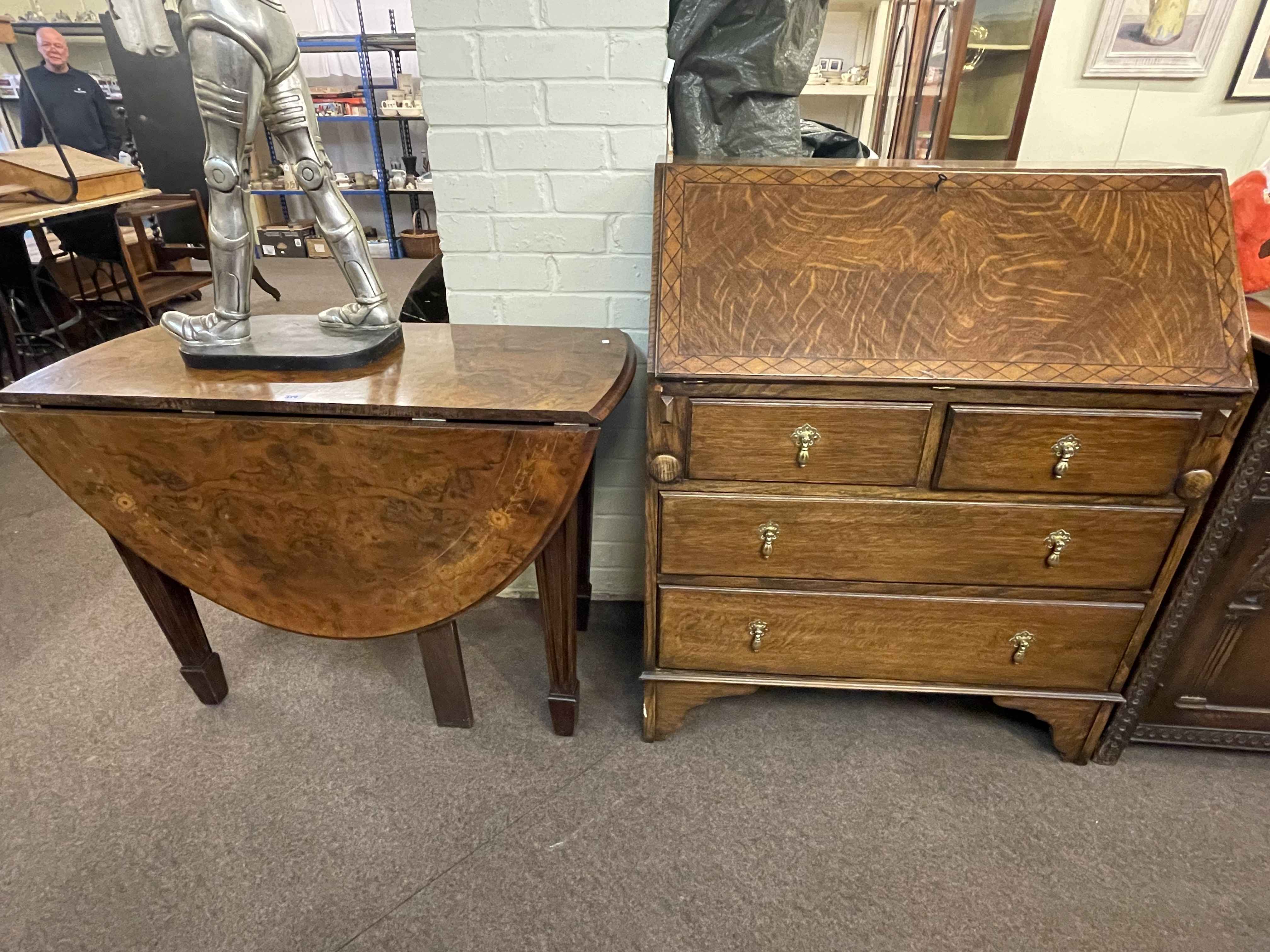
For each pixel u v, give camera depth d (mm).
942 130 3336
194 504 1273
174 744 1526
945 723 1586
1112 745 1446
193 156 4543
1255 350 1135
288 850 1305
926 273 1156
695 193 1217
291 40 1182
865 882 1248
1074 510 1201
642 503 1861
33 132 4344
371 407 1146
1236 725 1433
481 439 1146
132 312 3645
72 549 2201
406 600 1335
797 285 1164
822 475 1203
